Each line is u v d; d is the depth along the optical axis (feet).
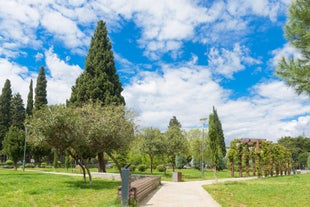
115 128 73.77
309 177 119.96
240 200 44.80
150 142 116.47
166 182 82.74
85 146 74.59
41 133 60.49
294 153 326.85
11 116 220.43
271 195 51.72
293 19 39.78
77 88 126.72
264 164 125.59
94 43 131.44
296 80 39.58
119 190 36.60
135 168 153.28
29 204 36.68
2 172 112.47
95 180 81.05
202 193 52.54
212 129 89.81
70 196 46.26
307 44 38.65
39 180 75.82
